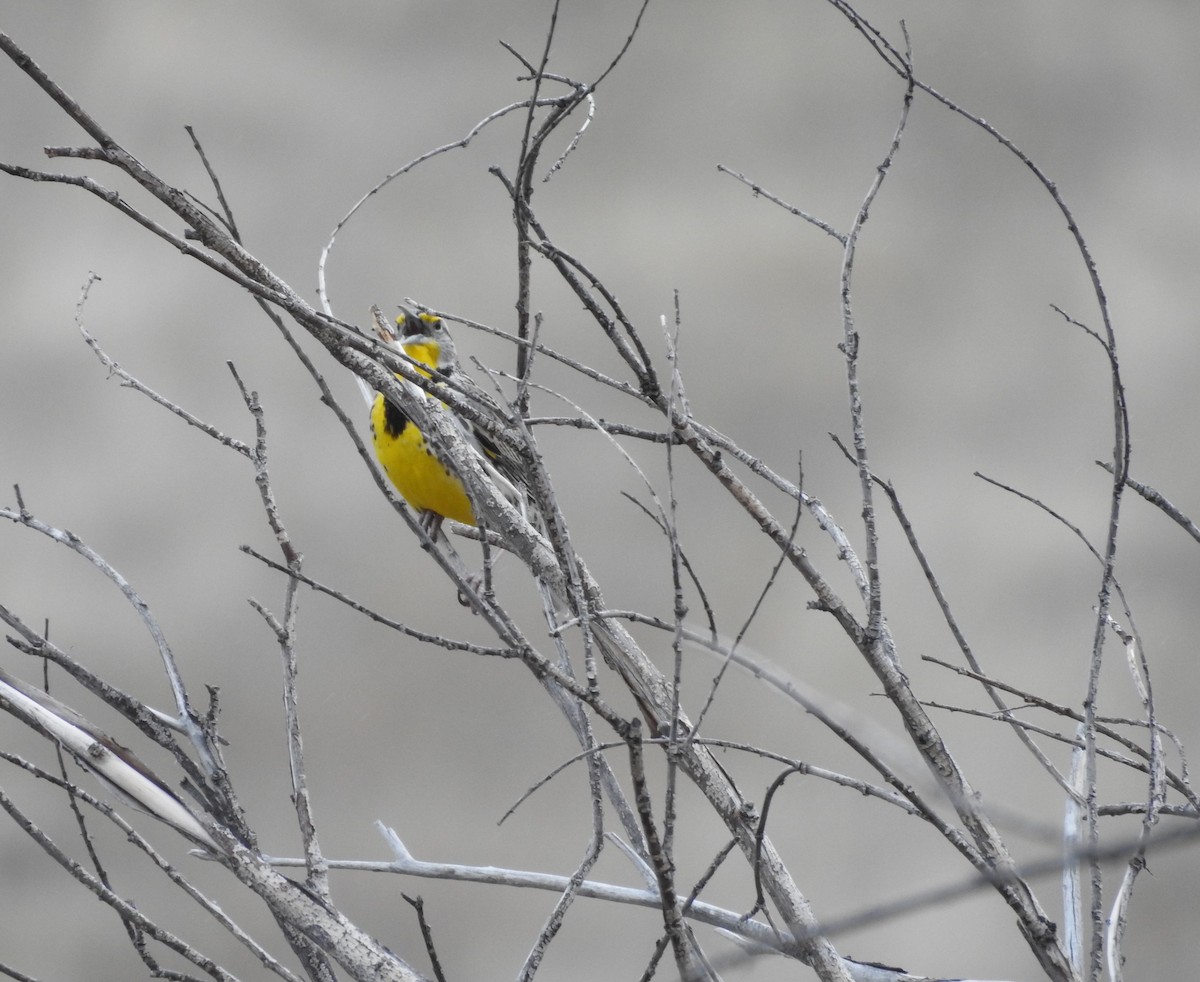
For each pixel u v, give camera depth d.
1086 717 4.61
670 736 4.23
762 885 4.71
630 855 5.26
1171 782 4.77
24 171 4.55
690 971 4.04
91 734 4.57
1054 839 4.12
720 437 4.95
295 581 4.93
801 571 4.68
